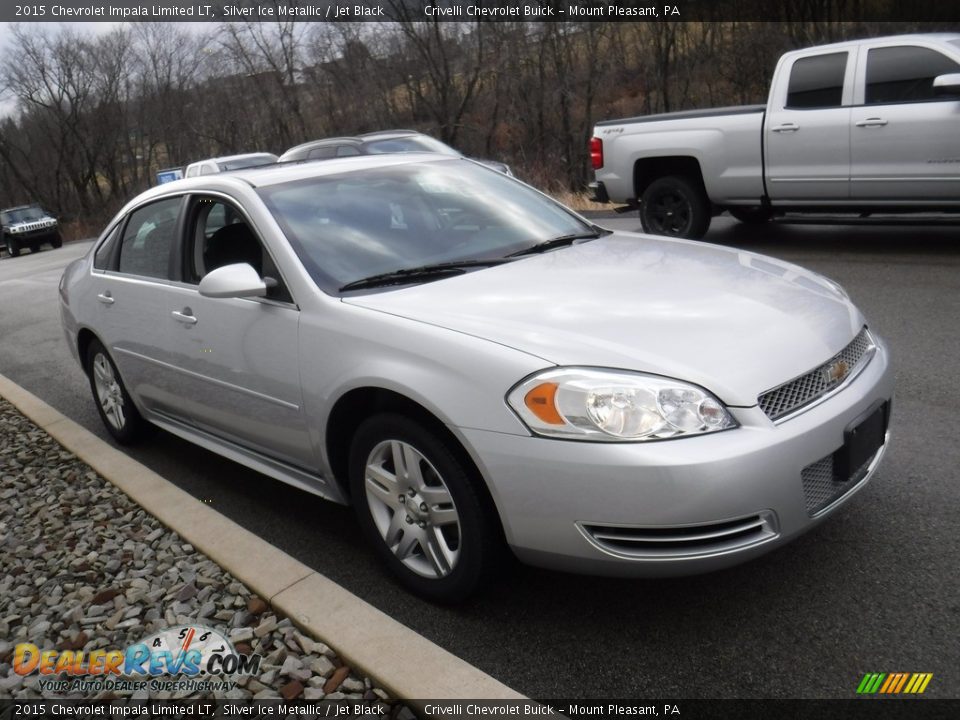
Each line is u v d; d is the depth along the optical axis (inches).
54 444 213.8
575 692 102.7
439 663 103.7
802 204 342.6
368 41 1261.1
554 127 1162.6
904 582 116.3
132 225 191.5
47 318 461.1
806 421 108.1
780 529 105.3
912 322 238.8
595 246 155.0
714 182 360.5
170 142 1850.4
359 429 127.0
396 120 1284.4
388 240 147.9
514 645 113.2
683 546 102.7
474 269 141.2
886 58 310.3
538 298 125.2
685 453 100.3
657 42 1120.2
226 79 1520.7
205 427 171.3
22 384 304.0
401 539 126.8
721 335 112.6
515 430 106.6
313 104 1365.7
